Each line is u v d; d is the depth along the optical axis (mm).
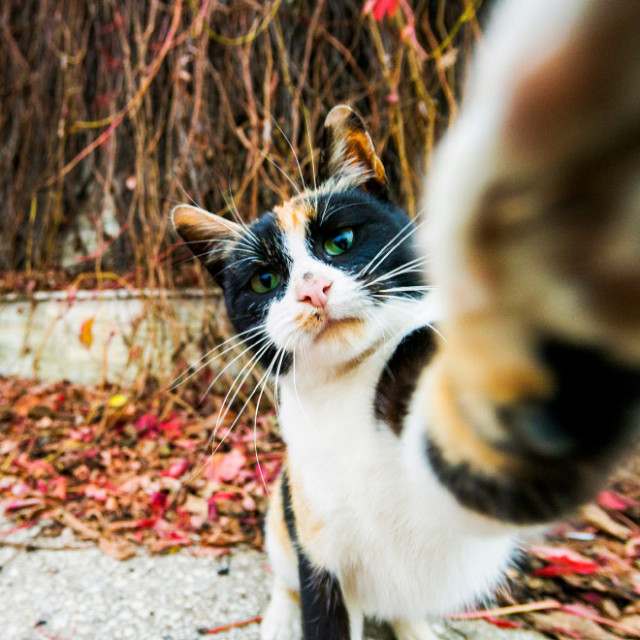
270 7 682
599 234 95
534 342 114
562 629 338
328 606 299
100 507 464
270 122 660
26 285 833
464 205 104
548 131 89
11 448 565
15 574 386
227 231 367
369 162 340
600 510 434
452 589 299
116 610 356
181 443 567
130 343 677
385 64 616
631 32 78
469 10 565
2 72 916
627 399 118
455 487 170
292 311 288
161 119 740
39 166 907
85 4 844
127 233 838
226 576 394
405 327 276
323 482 285
